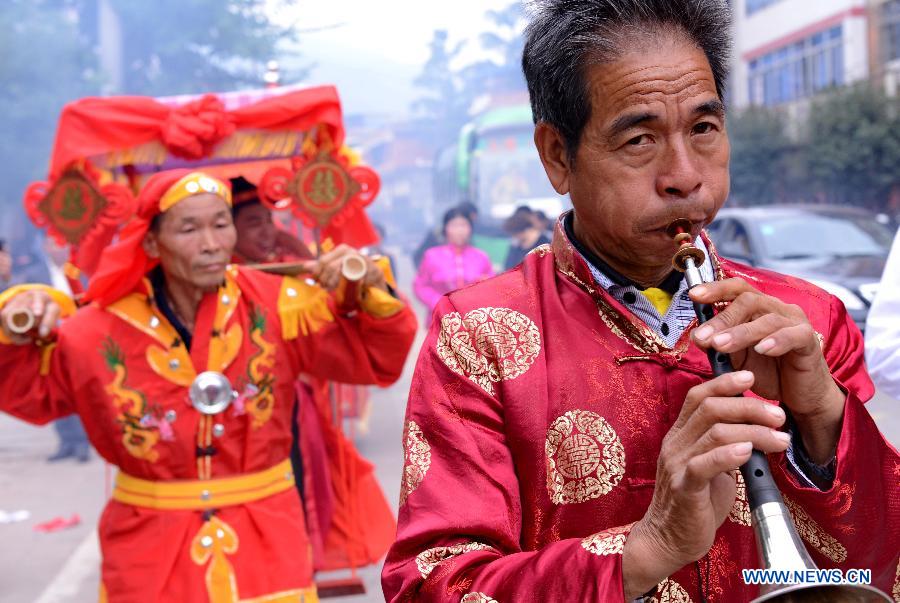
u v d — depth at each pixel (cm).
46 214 390
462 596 137
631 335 153
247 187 441
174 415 306
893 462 145
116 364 307
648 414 149
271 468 317
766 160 2339
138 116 399
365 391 842
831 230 967
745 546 150
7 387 311
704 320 142
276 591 304
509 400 150
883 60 2467
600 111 143
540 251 166
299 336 322
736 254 969
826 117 2108
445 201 2527
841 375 157
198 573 301
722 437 125
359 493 419
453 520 144
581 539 139
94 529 614
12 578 526
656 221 142
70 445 834
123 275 307
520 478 151
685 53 142
